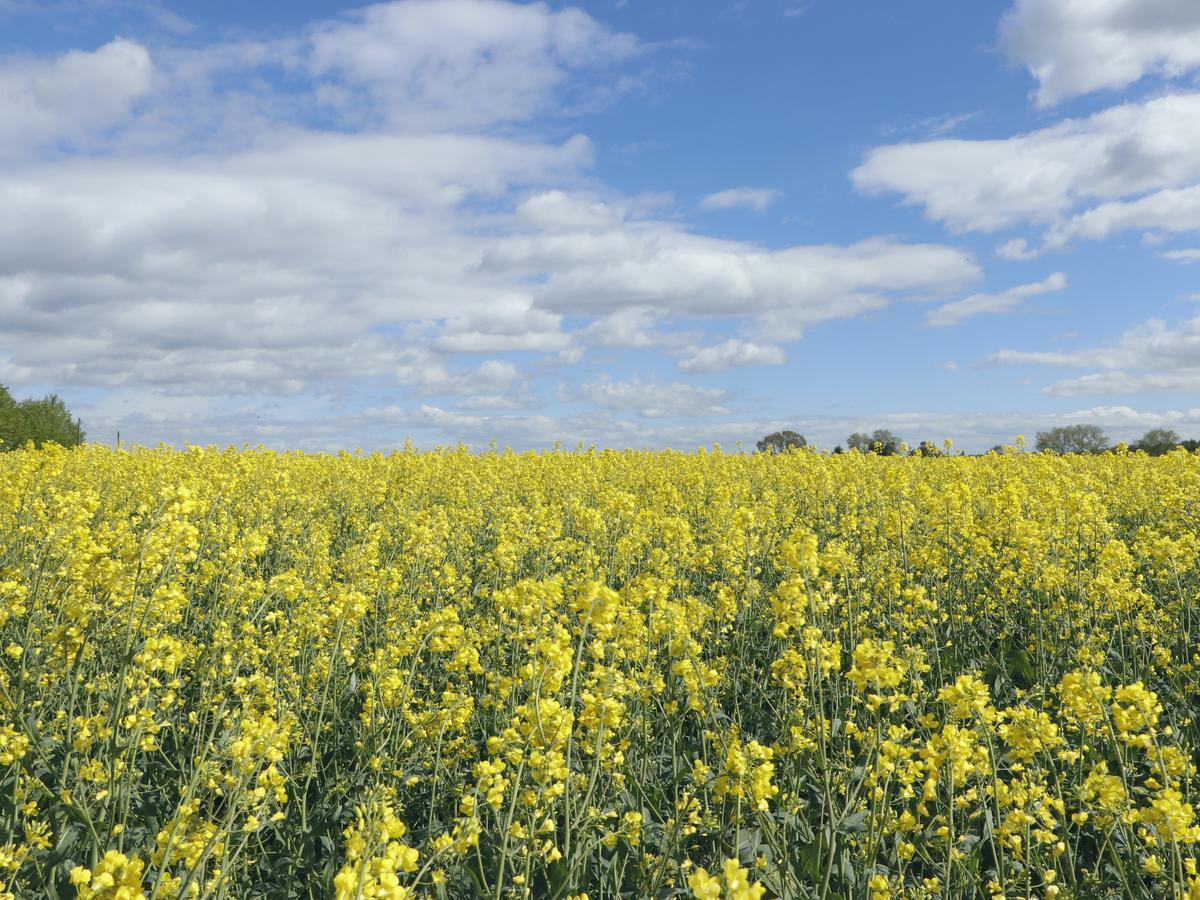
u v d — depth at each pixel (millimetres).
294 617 6316
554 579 4648
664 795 4832
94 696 5535
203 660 5773
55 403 48062
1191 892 3146
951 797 3725
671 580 6953
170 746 5418
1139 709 3715
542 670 4109
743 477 17047
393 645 5906
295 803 4859
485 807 4402
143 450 19656
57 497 6504
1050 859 4344
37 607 5734
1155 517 12211
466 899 4164
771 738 5836
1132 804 4348
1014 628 7805
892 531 8758
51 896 3689
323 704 5234
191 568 7352
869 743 4469
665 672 6191
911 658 5758
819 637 4512
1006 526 9164
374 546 6773
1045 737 3943
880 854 4445
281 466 16766
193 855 3543
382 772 4840
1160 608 8094
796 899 3906
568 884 3654
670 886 4051
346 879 2453
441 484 15461
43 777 4766
